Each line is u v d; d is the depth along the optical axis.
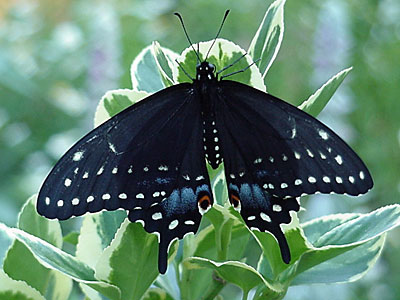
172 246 0.38
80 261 0.39
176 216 0.38
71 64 0.93
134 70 0.42
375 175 0.75
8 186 0.83
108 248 0.38
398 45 0.76
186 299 0.41
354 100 0.76
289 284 0.39
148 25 0.89
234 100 0.39
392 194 0.75
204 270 0.41
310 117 0.38
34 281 0.40
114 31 0.85
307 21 0.77
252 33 0.84
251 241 0.68
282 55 0.78
